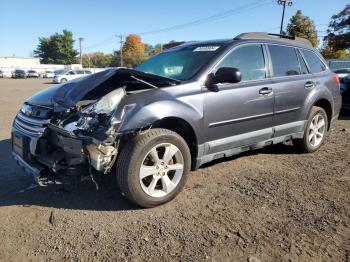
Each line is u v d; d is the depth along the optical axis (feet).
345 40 146.92
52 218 12.07
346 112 35.32
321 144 20.10
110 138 11.50
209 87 14.06
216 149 14.48
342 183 15.07
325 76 19.90
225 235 10.96
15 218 12.18
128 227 11.46
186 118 13.07
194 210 12.59
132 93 12.55
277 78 16.87
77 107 13.03
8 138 23.72
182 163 13.17
